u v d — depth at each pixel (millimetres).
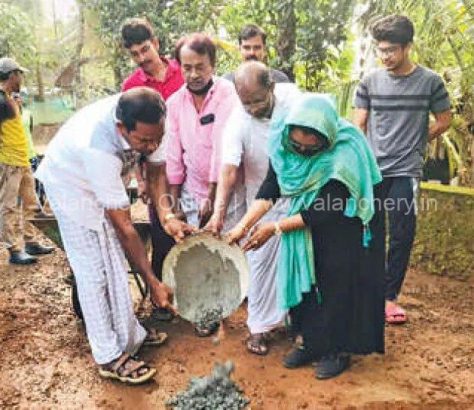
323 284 3465
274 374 3637
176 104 4023
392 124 4180
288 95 3639
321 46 6094
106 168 3211
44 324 4348
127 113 3049
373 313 3549
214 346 3975
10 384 3572
